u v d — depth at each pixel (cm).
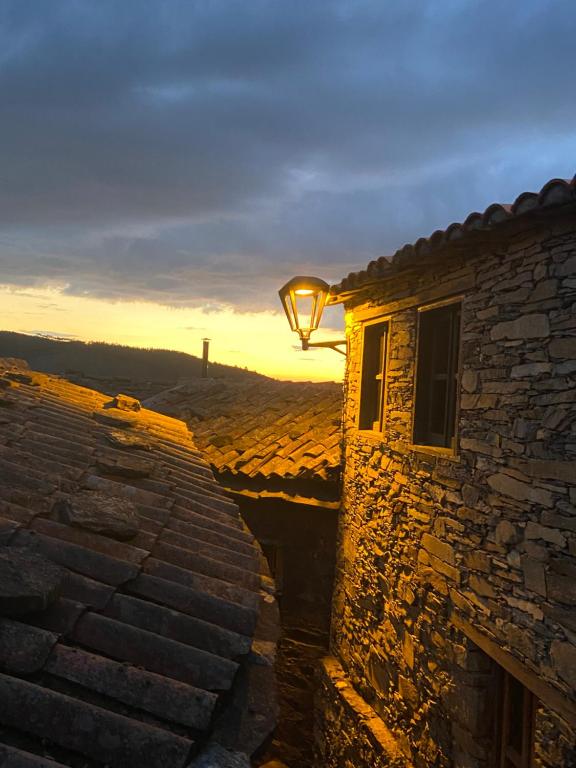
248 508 885
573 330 392
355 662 732
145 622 245
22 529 273
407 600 598
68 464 404
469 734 483
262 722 223
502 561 453
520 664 421
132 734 192
